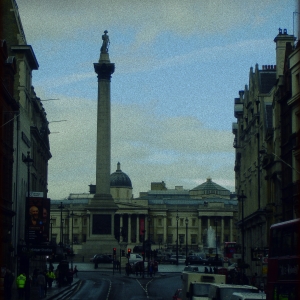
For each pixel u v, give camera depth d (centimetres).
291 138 9344
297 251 4231
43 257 15812
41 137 15588
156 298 9412
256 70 13075
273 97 11169
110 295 9931
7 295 7738
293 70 9362
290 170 9575
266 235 11619
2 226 9688
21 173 12169
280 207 10494
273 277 4612
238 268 11875
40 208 11981
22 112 12206
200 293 6344
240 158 15800
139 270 16175
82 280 13762
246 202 14438
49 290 10562
